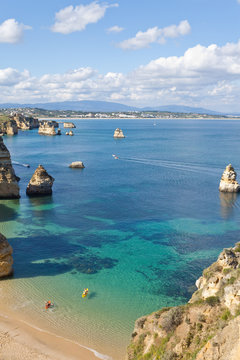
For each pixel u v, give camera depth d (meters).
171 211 68.25
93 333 29.66
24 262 43.56
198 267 43.06
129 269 42.19
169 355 19.05
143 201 75.81
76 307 33.53
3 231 55.31
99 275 40.41
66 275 40.22
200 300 22.61
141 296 35.88
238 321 16.67
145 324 24.14
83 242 51.00
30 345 27.94
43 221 60.88
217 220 62.72
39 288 36.97
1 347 27.53
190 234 55.00
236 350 14.98
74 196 80.00
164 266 43.16
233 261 26.92
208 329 19.62
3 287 36.94
